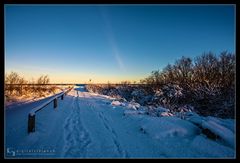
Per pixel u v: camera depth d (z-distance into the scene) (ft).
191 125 23.47
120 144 19.67
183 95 60.34
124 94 107.55
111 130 25.39
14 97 60.29
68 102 59.98
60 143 19.88
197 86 62.80
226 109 46.06
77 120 31.91
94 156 16.70
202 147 17.97
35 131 23.08
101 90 148.97
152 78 92.73
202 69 73.31
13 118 30.91
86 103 58.29
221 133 19.31
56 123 29.09
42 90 100.63
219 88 56.54
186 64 81.61
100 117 34.99
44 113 36.11
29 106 45.62
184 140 20.21
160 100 59.67
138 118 30.19
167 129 21.89
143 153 17.35
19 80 83.56
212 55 71.77
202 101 56.34
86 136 22.52
